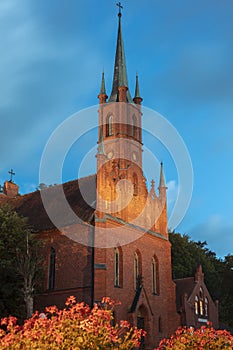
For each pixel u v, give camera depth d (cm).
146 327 4272
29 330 1547
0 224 3991
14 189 6150
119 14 6009
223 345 2130
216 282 7506
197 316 5041
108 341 1558
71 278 4069
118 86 5350
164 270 4891
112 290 3966
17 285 3781
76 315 1590
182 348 2095
